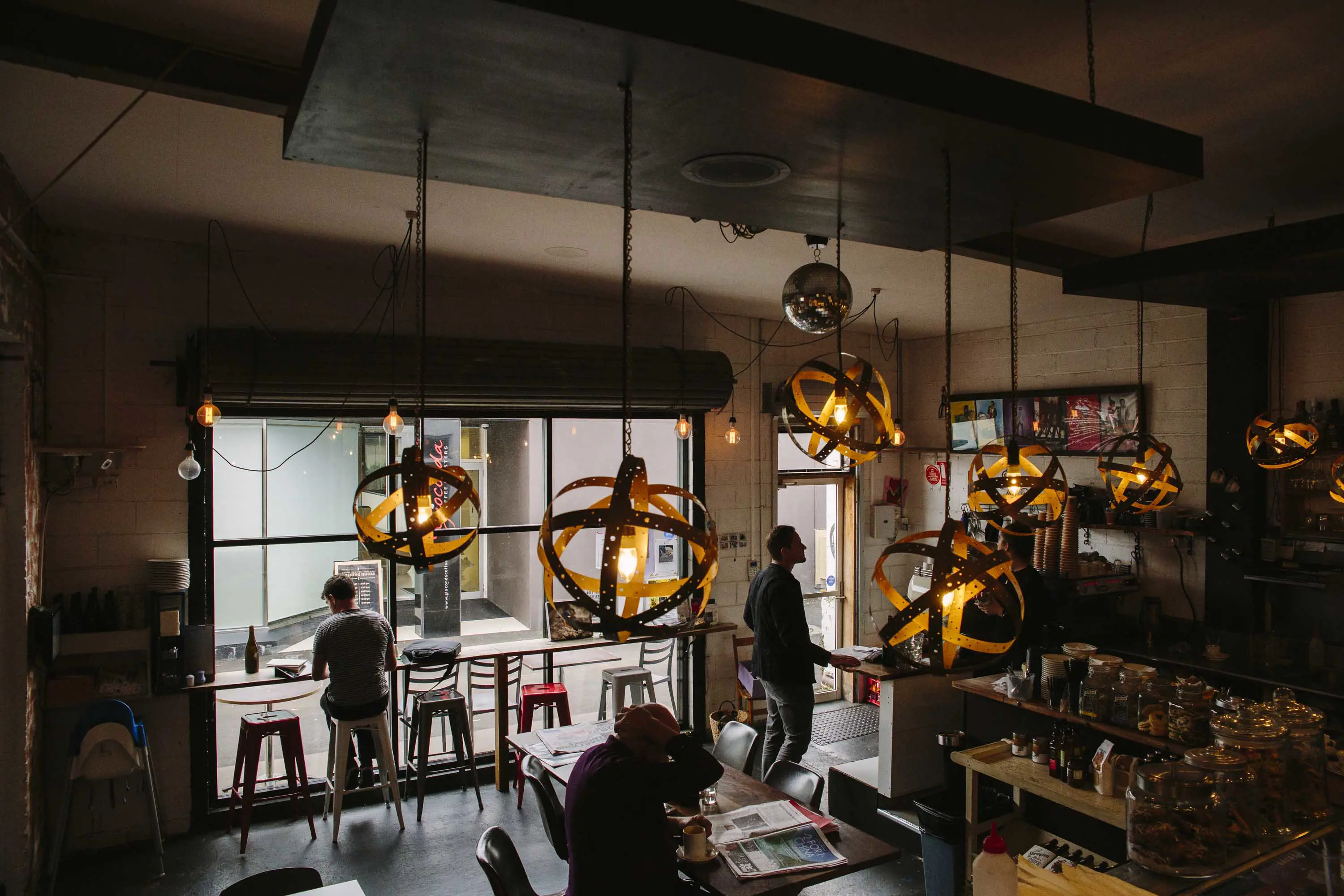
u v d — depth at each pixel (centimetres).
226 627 555
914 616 204
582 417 675
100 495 511
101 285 507
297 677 536
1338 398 551
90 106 317
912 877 476
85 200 438
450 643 600
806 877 310
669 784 304
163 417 526
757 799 381
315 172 391
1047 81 303
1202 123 334
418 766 560
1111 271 438
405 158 251
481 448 644
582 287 645
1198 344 636
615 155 247
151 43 268
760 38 188
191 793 532
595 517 181
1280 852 235
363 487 253
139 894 459
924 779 532
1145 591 667
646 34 175
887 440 285
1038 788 368
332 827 539
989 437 795
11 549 432
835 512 866
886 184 272
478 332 622
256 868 488
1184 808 229
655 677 734
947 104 214
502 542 650
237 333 511
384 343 552
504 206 439
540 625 662
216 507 549
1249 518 586
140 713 520
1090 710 398
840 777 562
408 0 161
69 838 498
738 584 761
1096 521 659
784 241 502
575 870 308
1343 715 475
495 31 173
